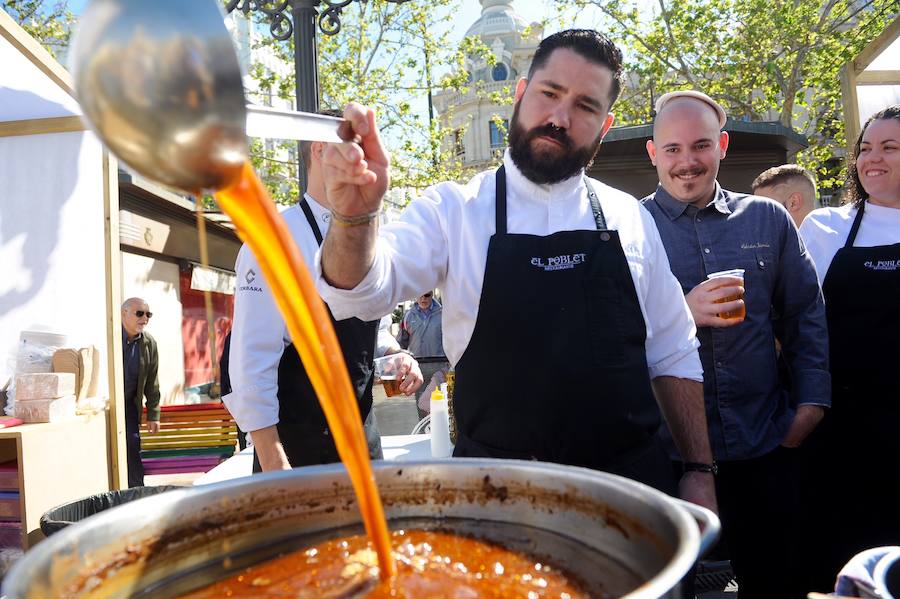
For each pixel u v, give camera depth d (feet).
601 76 5.79
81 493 11.39
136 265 29.71
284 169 50.96
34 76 10.73
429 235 5.88
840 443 9.46
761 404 8.91
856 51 48.98
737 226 9.29
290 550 3.23
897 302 9.01
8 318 11.91
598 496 3.00
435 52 54.13
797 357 9.16
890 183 9.32
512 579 2.87
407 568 2.93
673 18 53.93
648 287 6.39
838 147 50.72
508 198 6.09
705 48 54.19
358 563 2.98
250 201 2.80
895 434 9.02
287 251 2.88
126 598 2.71
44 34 38.37
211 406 20.30
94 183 11.89
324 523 3.34
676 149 9.27
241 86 2.41
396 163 52.95
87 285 11.90
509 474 3.29
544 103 5.80
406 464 3.40
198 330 37.91
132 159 2.34
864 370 9.21
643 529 2.75
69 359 11.34
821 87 52.19
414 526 3.36
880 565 2.69
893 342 9.04
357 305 4.76
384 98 53.01
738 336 8.84
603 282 5.62
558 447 5.44
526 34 58.70
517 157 6.03
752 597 9.19
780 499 8.97
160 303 32.40
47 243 11.91
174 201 30.12
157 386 18.74
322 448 7.34
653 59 55.01
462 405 5.82
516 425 5.48
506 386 5.51
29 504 10.12
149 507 2.88
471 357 5.73
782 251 9.23
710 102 9.39
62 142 11.84
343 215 4.23
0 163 11.86
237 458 9.14
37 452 10.34
